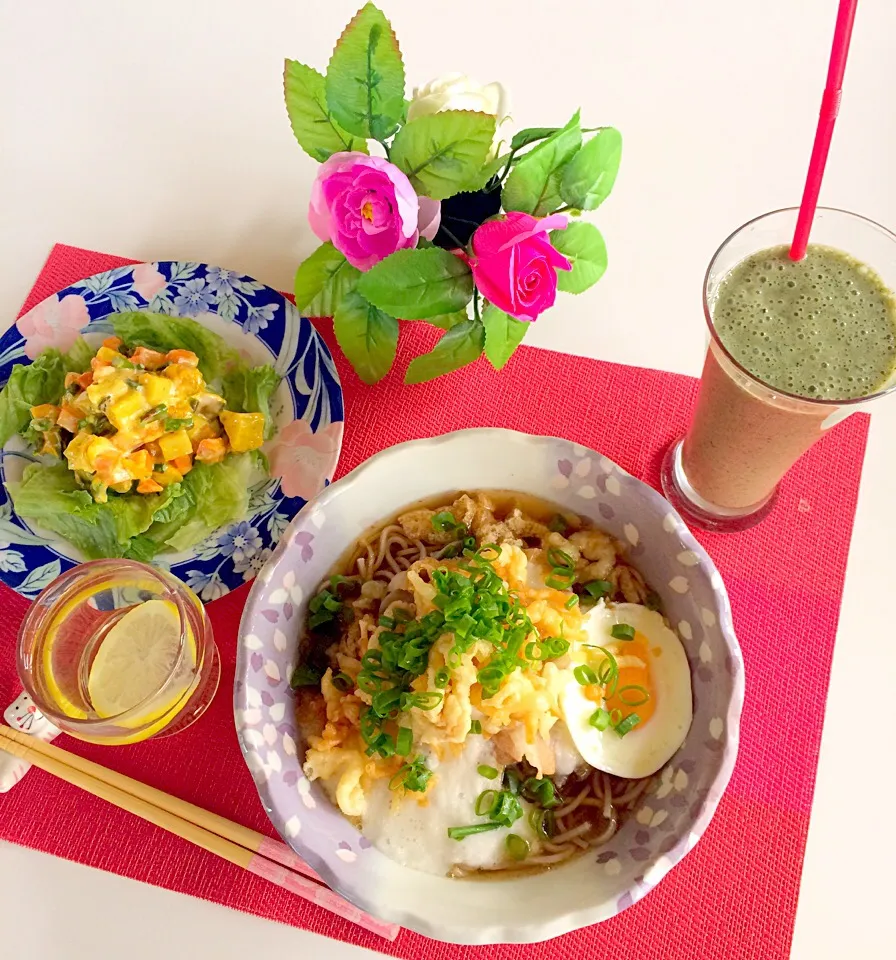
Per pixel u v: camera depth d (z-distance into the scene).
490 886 0.31
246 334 0.44
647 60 0.50
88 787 0.37
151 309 0.44
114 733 0.34
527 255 0.32
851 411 0.33
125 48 0.52
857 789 0.37
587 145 0.34
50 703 0.34
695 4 0.52
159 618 0.38
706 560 0.31
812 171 0.30
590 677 0.34
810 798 0.36
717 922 0.35
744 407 0.34
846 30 0.27
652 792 0.33
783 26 0.51
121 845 0.36
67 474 0.43
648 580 0.35
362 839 0.32
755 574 0.40
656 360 0.44
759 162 0.47
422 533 0.36
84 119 0.51
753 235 0.34
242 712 0.30
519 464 0.34
